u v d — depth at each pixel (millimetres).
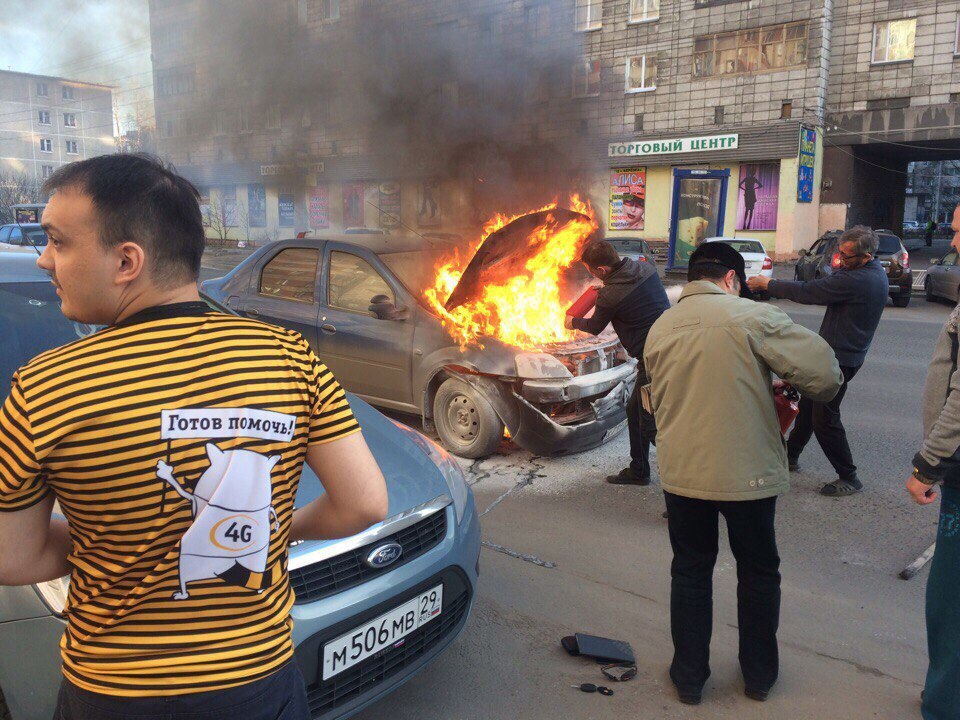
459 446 5051
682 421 2438
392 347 5242
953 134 22500
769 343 2352
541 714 2502
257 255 6133
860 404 6668
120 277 1105
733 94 24688
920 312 13688
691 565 2549
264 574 1149
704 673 2562
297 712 1256
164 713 1099
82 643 1106
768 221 24828
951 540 2238
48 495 1086
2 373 2633
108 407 1031
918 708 2557
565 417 4852
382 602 2154
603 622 3086
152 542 1056
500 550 3740
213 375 1097
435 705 2547
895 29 22922
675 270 20688
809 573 3525
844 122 24094
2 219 44844
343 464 1245
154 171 1161
